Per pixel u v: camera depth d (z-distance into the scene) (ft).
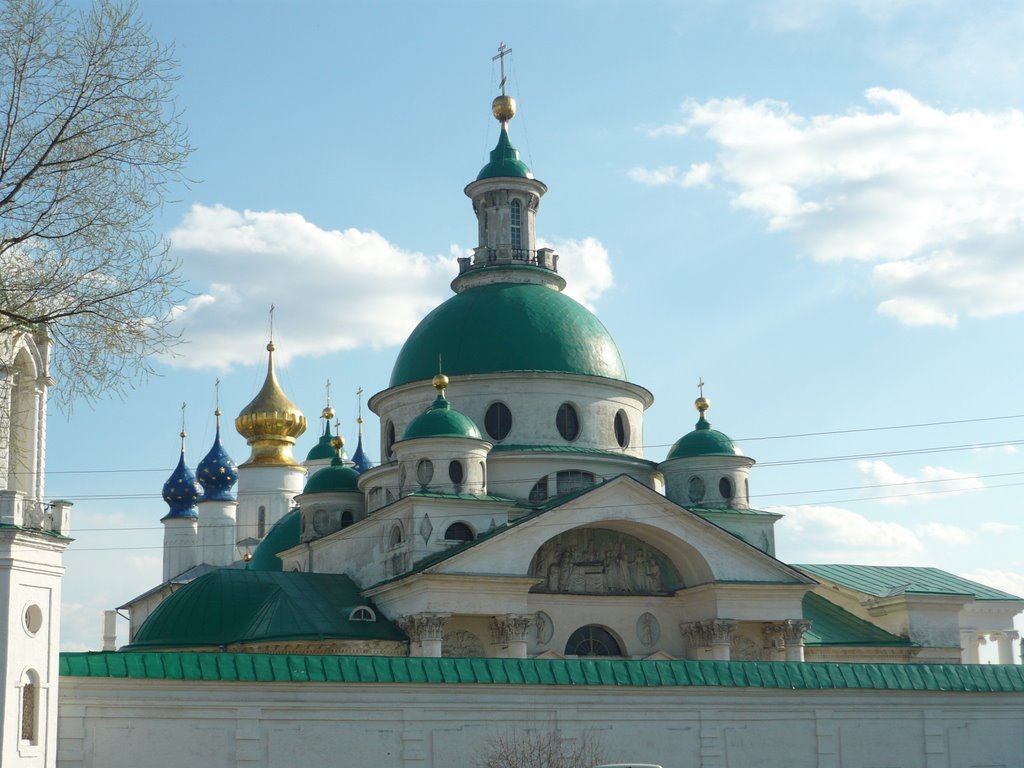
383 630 232.32
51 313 125.18
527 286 283.79
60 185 124.77
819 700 187.83
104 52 126.52
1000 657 301.84
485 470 250.16
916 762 191.52
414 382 269.85
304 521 287.07
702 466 269.03
